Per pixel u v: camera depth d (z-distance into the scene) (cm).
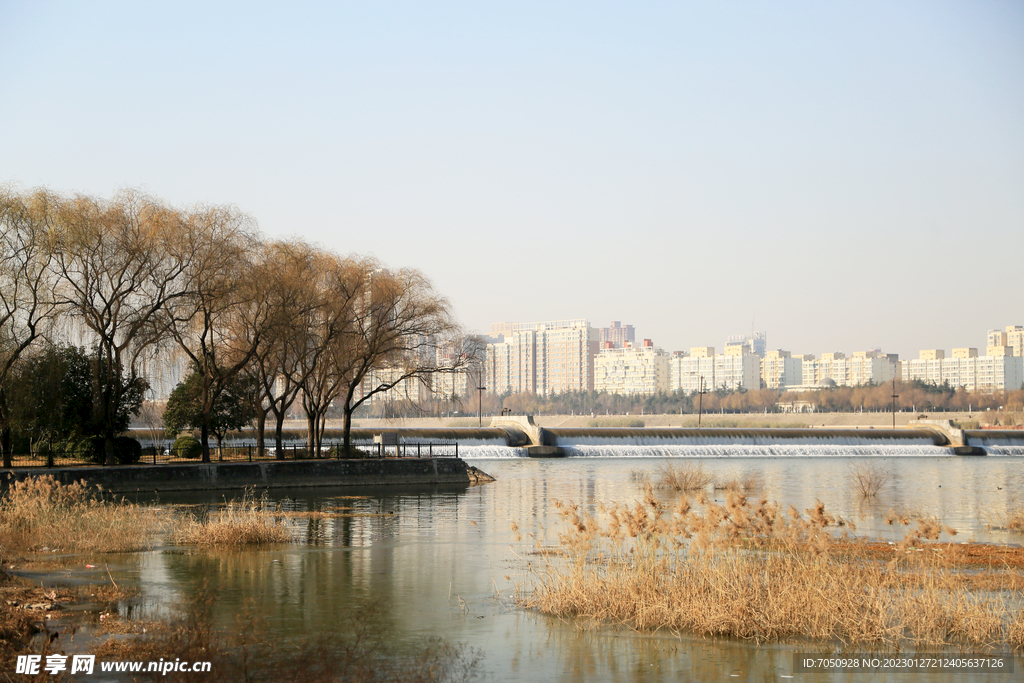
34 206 4397
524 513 4006
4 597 1941
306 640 1705
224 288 4844
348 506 4297
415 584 2258
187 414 5631
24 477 4091
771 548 2098
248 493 4784
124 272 4653
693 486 5578
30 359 4462
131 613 1883
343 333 5691
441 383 6469
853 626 1730
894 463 9112
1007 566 2403
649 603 1858
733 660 1612
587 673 1546
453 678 1511
